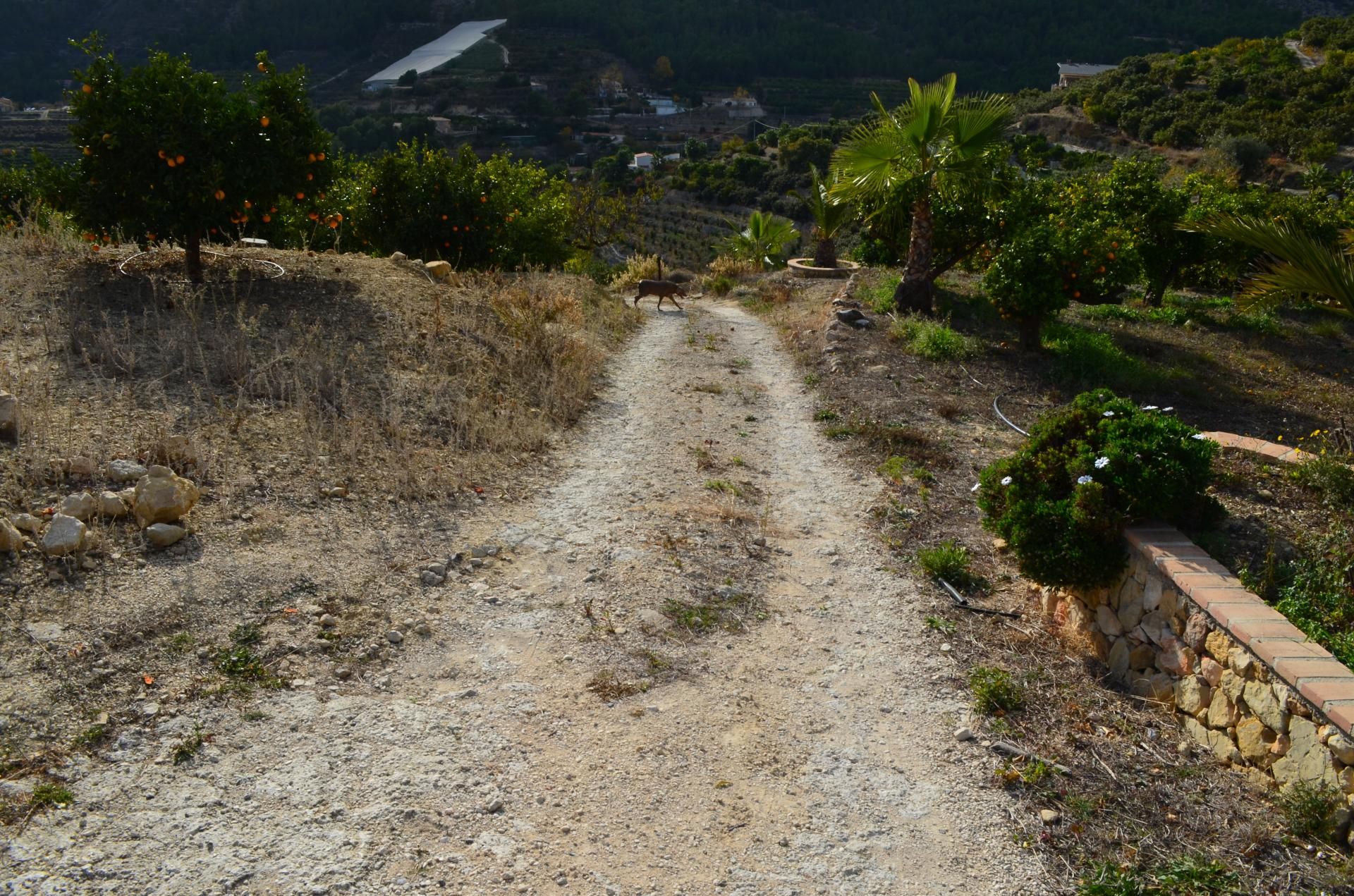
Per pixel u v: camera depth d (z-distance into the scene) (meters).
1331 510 5.14
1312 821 3.06
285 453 5.45
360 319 7.95
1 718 3.09
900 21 110.75
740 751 3.55
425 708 3.62
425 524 5.16
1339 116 38.28
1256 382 11.25
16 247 8.24
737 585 4.91
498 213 15.76
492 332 8.76
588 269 23.52
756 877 2.91
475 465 6.10
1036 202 13.38
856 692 4.00
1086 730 3.75
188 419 5.50
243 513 4.71
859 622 4.64
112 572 3.96
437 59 90.06
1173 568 3.87
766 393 9.34
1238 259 15.55
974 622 4.66
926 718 3.82
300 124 8.07
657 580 4.82
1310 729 3.12
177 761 3.11
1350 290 6.44
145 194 7.37
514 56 93.25
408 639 4.08
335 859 2.78
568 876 2.84
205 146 7.57
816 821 3.19
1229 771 3.48
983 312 13.37
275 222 8.68
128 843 2.73
